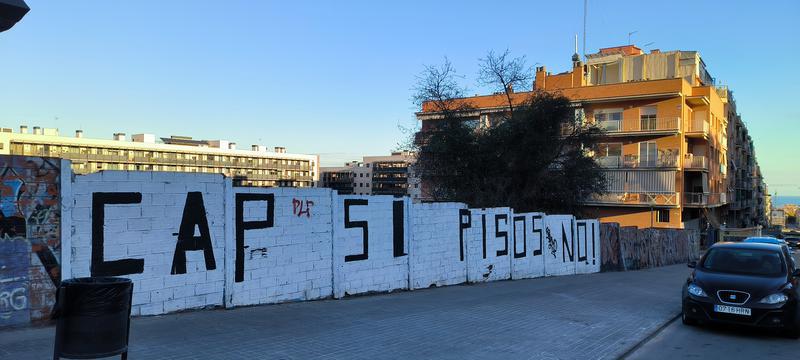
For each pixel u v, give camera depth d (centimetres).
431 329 790
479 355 656
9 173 635
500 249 1625
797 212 17612
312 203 998
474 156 2197
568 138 2320
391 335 736
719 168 4944
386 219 1182
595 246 2280
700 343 805
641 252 2841
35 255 651
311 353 617
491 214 1588
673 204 3991
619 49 5169
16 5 532
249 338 663
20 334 612
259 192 902
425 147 2248
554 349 708
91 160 11188
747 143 7956
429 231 1321
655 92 4062
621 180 4150
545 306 1077
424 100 2284
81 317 433
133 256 737
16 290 637
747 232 5744
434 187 2333
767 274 913
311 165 15650
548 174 2269
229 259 847
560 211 2373
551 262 1919
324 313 864
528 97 2330
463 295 1198
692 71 4825
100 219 707
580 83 4609
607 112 4281
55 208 668
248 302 878
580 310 1049
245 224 878
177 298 784
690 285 922
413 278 1255
